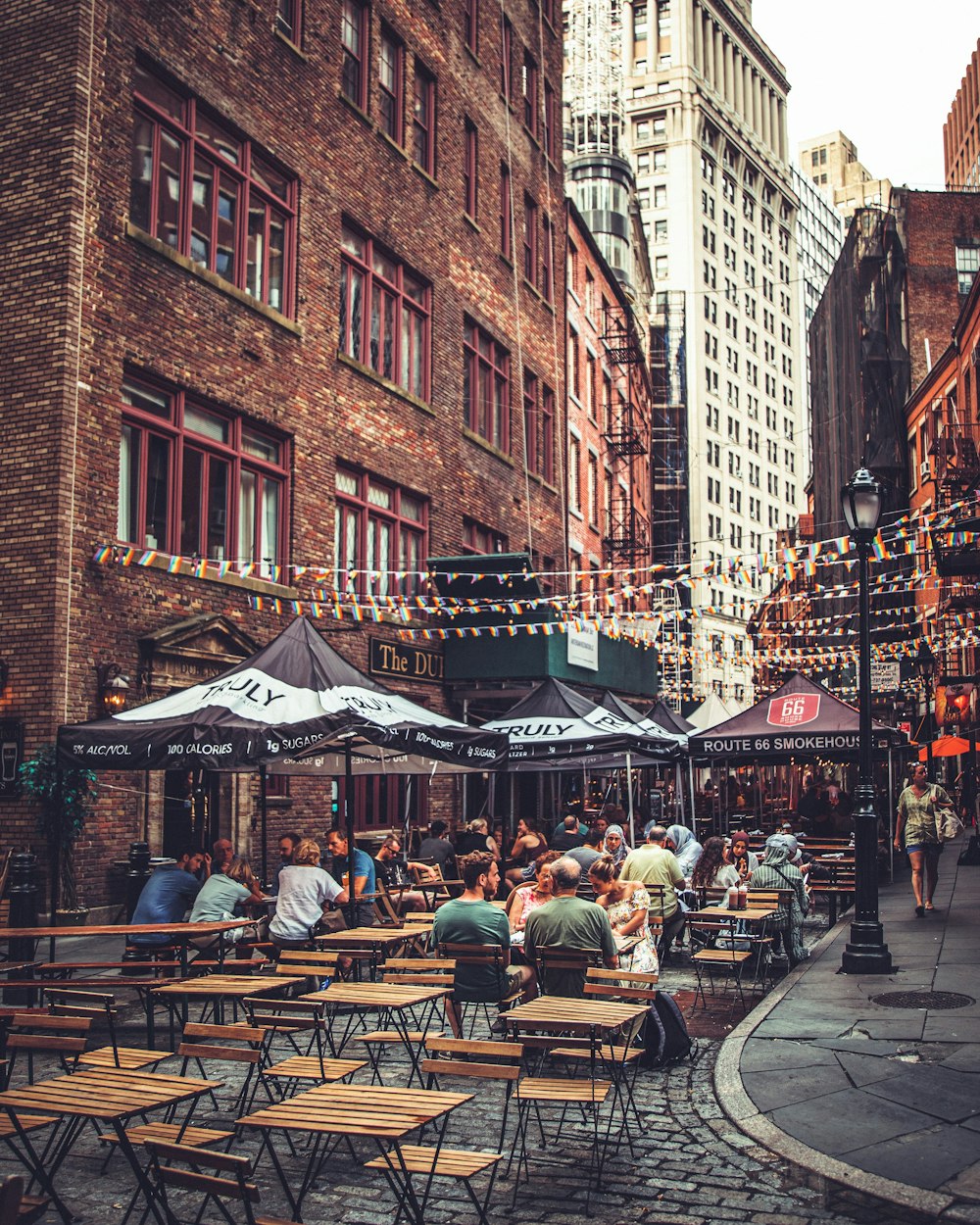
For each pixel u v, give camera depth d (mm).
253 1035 5887
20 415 13773
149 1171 5180
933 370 42875
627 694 31016
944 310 51094
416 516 23062
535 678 22953
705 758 23172
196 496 16266
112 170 14656
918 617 43281
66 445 13555
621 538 44844
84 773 13023
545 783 30984
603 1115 7105
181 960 9500
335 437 19688
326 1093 5211
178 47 16141
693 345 102438
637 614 25953
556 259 32500
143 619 14648
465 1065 5355
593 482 40469
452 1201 5762
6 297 14062
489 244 27281
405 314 23156
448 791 24141
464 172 26141
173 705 10734
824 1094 6973
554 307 31953
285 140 18719
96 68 14461
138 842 12906
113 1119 5016
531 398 30359
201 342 16250
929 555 31938
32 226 14047
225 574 16297
